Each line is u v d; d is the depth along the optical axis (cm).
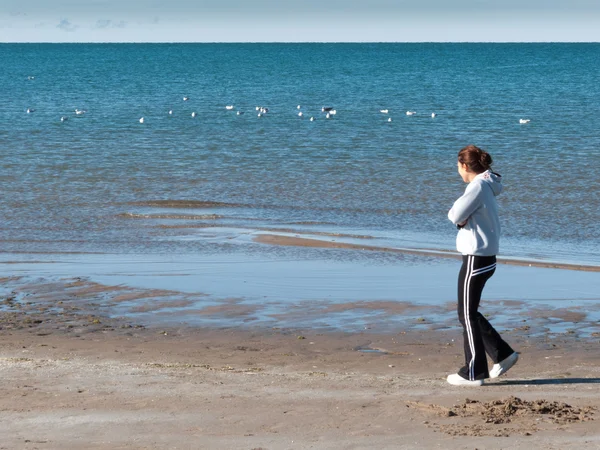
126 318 1373
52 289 1576
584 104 7300
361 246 2016
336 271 1744
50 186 2978
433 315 1389
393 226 2309
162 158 3738
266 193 2856
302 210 2562
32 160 3628
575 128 5134
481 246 898
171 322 1348
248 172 3325
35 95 8800
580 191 2856
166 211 2541
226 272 1733
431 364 1094
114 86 10506
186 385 920
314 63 18325
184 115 6303
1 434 735
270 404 833
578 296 1529
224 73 14025
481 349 926
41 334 1266
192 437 721
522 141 4450
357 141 4466
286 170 3375
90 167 3438
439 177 3189
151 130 5072
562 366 1065
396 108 7050
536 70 14750
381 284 1622
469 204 887
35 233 2203
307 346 1204
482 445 685
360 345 1210
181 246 2033
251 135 4772
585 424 751
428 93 9138
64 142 4356
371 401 843
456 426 748
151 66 17075
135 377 963
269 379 959
